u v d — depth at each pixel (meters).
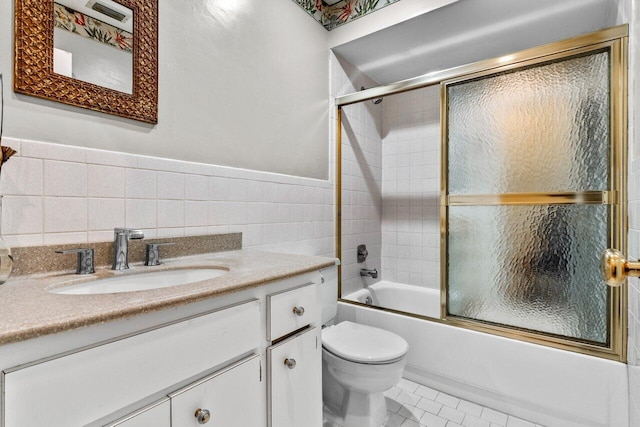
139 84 1.18
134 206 1.16
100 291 0.95
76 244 1.01
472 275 1.75
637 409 1.17
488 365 1.60
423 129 2.63
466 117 1.77
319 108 2.11
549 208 1.55
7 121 0.90
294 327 1.04
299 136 1.94
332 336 1.57
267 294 0.96
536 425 1.48
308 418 1.10
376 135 2.75
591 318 1.45
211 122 1.43
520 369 1.52
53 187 0.98
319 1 2.14
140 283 1.04
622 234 1.37
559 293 1.53
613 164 1.39
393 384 1.39
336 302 1.81
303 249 1.95
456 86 1.81
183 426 0.71
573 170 1.49
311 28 2.06
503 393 1.56
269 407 0.94
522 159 1.62
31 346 0.52
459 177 1.79
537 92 1.58
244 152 1.59
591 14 1.79
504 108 1.66
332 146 2.24
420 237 2.65
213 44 1.45
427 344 1.78
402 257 2.74
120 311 0.61
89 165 1.05
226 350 0.82
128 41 1.16
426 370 1.79
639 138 1.21
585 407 1.38
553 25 1.91
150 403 0.66
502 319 1.67
